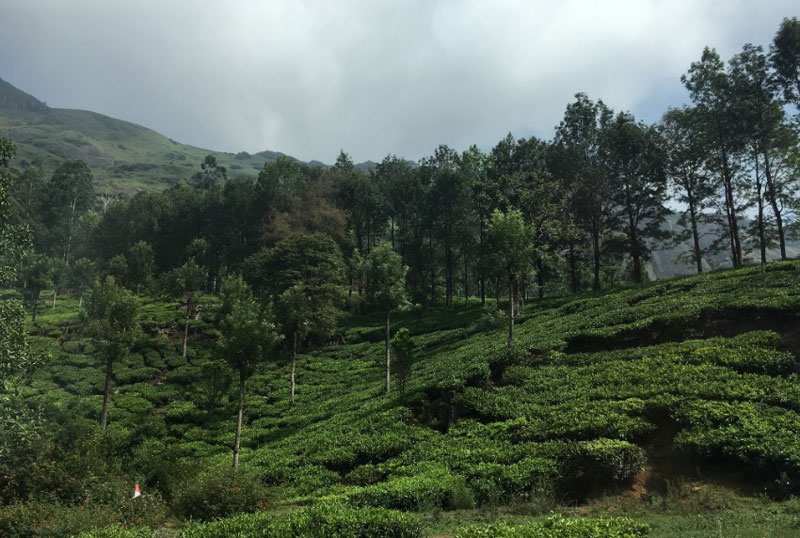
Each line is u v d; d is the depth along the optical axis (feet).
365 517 36.83
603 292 166.30
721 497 46.42
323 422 103.45
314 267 180.65
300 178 322.55
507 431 70.64
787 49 152.25
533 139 208.03
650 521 42.34
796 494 44.24
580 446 55.42
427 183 249.75
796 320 82.79
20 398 63.93
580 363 91.15
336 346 182.70
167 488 65.98
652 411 63.05
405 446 77.00
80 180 386.32
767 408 57.26
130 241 306.55
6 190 63.31
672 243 206.39
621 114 201.26
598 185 196.85
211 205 301.22
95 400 132.05
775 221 165.68
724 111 160.66
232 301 176.04
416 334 181.16
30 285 206.08
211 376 124.98
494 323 130.31
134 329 122.01
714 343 81.30
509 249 110.01
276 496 61.72
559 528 32.58
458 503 53.11
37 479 57.31
